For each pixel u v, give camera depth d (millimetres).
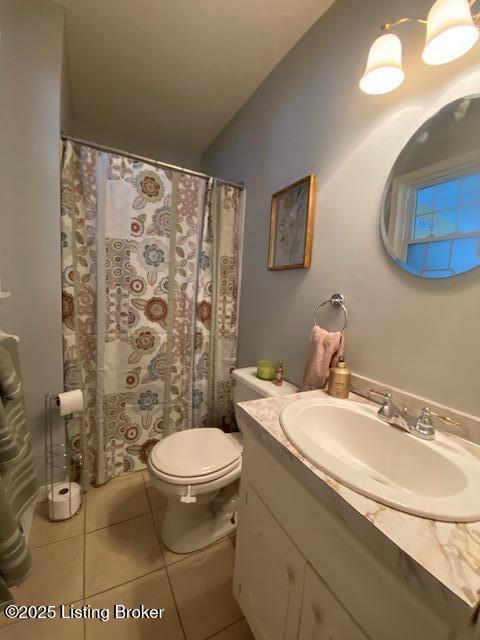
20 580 777
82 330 1460
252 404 901
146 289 1580
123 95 1769
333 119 1146
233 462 1190
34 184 1252
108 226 1443
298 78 1338
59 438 1429
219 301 1823
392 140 928
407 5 872
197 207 1669
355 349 1068
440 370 804
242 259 1848
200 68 1536
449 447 699
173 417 1765
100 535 1256
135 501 1458
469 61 737
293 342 1396
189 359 1757
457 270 760
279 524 715
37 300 1312
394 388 924
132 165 1473
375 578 467
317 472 580
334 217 1151
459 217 761
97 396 1497
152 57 1470
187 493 1076
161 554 1184
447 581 365
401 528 450
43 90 1222
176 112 1931
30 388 1343
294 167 1367
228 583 1086
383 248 957
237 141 1896
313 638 602
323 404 925
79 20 1269
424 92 838
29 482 1010
